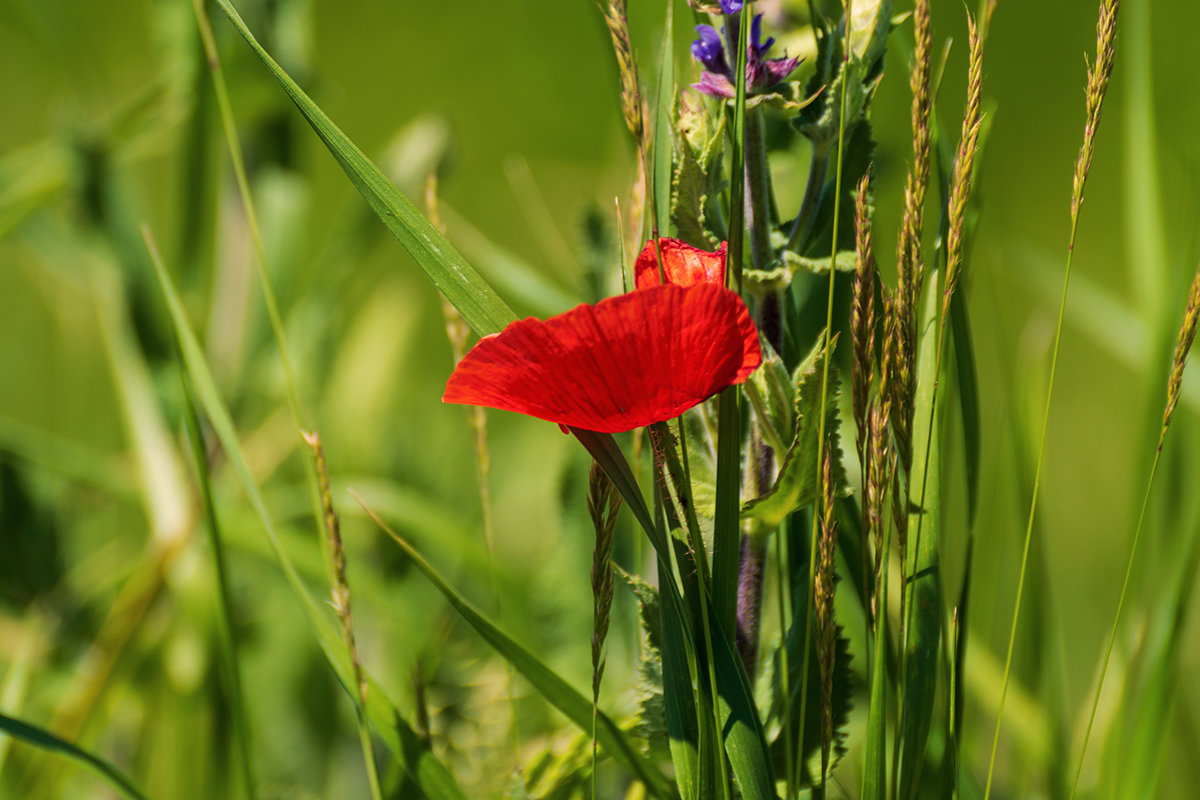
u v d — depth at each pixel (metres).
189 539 1.50
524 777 1.22
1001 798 1.33
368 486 1.53
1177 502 1.31
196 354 1.20
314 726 1.61
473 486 1.99
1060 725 1.31
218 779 1.42
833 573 1.13
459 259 1.14
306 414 1.72
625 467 1.12
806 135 1.15
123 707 1.57
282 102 1.69
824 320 1.31
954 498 2.00
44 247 1.81
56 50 1.82
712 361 1.09
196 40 1.63
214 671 1.47
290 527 1.65
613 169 1.57
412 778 1.18
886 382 1.13
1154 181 1.35
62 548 1.76
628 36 1.13
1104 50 1.13
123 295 1.62
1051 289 1.66
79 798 1.51
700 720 1.13
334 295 1.74
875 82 1.15
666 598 1.14
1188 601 1.25
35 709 1.58
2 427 1.55
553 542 1.38
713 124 1.16
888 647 1.18
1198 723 1.44
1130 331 1.58
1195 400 1.33
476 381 1.09
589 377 1.09
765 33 1.30
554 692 1.17
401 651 1.53
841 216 1.16
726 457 1.13
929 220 1.81
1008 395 1.33
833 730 1.18
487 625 1.17
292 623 1.65
